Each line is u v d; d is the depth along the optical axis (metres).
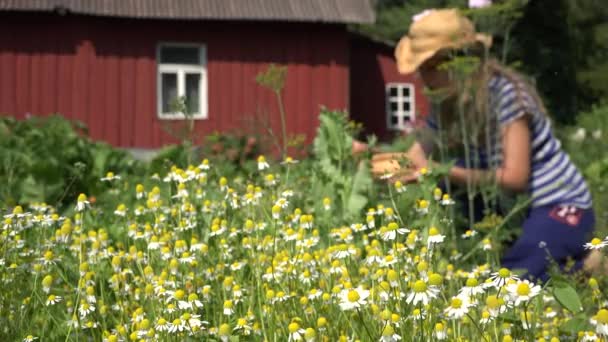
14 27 20.50
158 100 21.20
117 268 3.23
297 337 2.51
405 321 2.51
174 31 21.39
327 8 21.75
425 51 4.79
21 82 20.53
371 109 24.98
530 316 2.73
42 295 3.13
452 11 4.84
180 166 6.32
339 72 22.12
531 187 4.73
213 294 3.11
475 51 4.86
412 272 2.90
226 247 3.46
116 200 5.04
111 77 20.98
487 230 4.22
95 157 6.99
